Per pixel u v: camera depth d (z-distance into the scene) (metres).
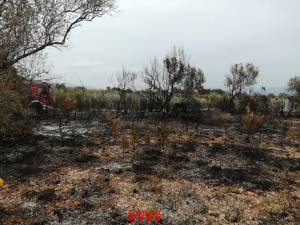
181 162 9.51
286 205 6.72
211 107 27.69
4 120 9.18
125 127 15.10
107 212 6.12
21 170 8.21
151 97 21.05
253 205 6.69
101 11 15.34
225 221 5.95
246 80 26.39
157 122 16.97
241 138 13.78
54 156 9.53
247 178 8.36
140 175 8.16
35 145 10.69
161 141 11.98
